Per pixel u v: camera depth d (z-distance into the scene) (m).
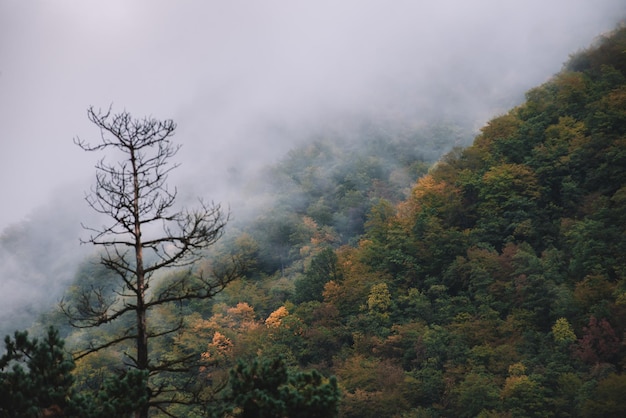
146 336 16.84
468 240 107.56
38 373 15.62
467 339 85.56
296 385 15.42
